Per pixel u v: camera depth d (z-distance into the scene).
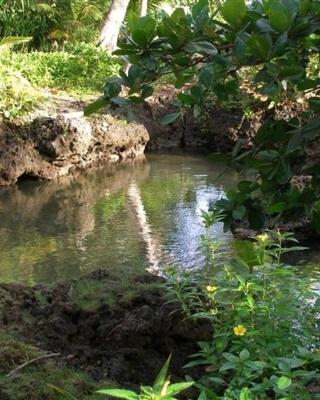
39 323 3.36
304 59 2.21
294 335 2.95
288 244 6.61
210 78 2.25
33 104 10.77
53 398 2.68
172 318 3.38
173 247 6.88
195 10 2.21
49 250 6.85
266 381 2.43
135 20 2.18
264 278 3.09
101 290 3.62
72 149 10.36
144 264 6.41
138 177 10.30
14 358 2.91
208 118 12.62
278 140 2.35
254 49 1.97
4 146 9.76
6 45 12.39
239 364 2.54
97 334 3.41
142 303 3.51
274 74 2.02
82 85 12.84
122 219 7.98
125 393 1.79
